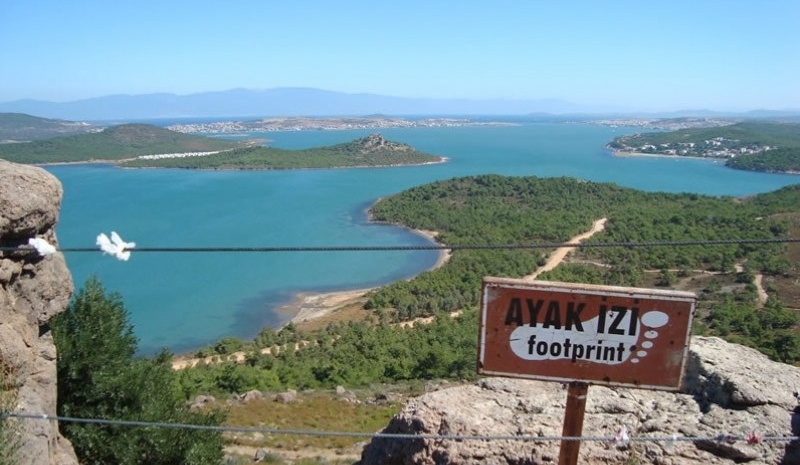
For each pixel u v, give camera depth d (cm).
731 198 14375
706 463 884
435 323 6525
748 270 8681
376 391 3462
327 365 4369
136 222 13412
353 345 5609
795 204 12438
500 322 595
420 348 4900
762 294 7888
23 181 950
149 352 6412
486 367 606
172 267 9719
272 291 8512
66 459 1064
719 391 1003
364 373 4219
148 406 1590
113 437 1516
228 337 6669
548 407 1034
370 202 16225
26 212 936
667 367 579
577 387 600
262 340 6144
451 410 1029
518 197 15912
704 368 1051
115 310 1697
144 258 10194
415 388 3600
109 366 1573
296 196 17312
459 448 938
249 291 8506
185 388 3275
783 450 881
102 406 1527
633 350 580
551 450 910
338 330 6419
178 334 6950
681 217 12312
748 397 962
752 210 12388
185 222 13450
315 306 7875
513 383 1128
